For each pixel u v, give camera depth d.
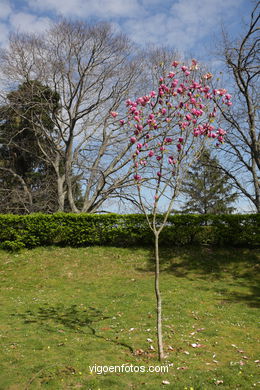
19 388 4.76
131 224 15.94
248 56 15.13
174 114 6.95
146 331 7.44
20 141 24.81
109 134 21.55
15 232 15.66
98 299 10.32
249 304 9.63
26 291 11.45
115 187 19.77
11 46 19.39
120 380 5.00
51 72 19.39
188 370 5.33
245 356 5.98
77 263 14.25
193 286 11.58
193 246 15.49
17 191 22.72
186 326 7.82
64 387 4.78
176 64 6.85
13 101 20.69
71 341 6.78
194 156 6.82
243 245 15.16
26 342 6.62
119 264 14.17
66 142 20.39
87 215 16.16
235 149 18.25
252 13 14.73
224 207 31.84
